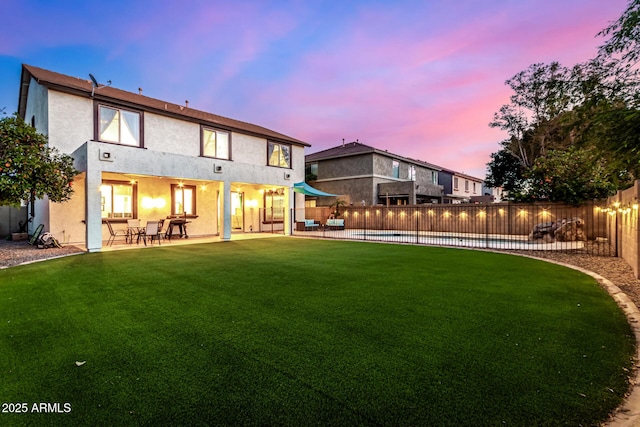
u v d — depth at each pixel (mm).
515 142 24781
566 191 13727
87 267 7562
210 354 3018
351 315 4109
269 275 6621
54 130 11641
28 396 2359
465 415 2119
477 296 4980
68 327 3727
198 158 13164
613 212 9531
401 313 4176
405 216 20844
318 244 12641
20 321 3934
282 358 2930
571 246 11258
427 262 8234
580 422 2055
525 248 10922
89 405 2248
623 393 2363
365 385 2479
